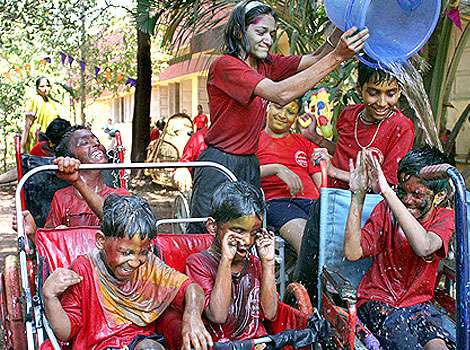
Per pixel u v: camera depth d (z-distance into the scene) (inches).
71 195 158.1
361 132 168.7
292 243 185.3
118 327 116.9
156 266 121.7
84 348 116.1
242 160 166.4
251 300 124.3
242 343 113.7
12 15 463.2
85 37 601.6
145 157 598.9
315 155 149.9
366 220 143.3
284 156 202.4
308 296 137.4
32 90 713.6
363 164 130.0
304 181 201.6
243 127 165.2
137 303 118.6
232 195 116.6
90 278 117.9
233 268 123.8
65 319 114.0
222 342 113.3
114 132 203.2
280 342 116.8
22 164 178.7
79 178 140.9
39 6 474.6
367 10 135.4
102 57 709.9
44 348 110.7
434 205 130.7
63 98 664.4
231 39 163.8
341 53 138.8
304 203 195.8
